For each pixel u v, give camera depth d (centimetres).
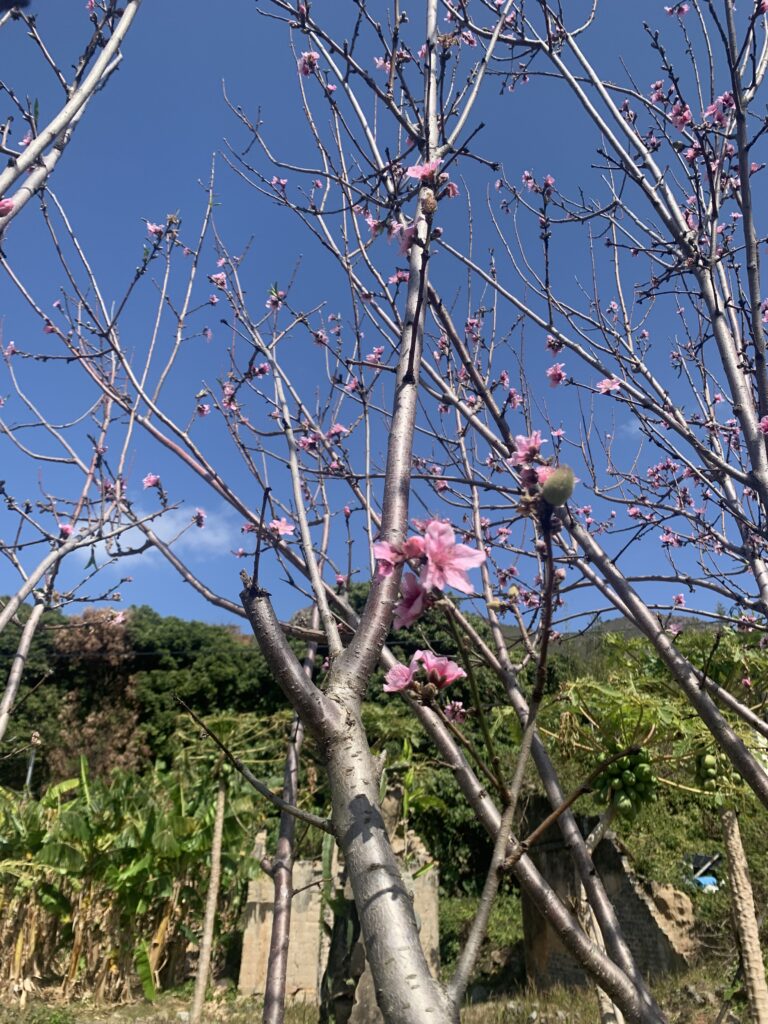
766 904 759
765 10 342
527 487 130
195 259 370
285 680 135
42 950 993
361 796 128
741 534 338
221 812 822
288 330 348
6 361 361
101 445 374
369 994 323
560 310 357
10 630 2000
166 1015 871
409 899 119
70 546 342
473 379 297
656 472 465
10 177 202
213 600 269
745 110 303
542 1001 865
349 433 369
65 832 993
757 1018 349
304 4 316
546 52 338
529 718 127
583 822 958
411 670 140
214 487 277
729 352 303
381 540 163
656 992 775
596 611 283
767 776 222
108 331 329
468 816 1376
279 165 317
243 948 991
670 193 326
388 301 337
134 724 1978
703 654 376
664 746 391
